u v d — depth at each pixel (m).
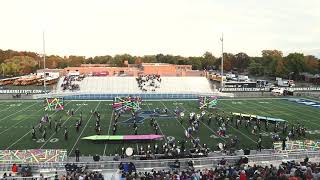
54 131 58.47
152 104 94.00
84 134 56.44
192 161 37.81
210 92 116.50
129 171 32.75
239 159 39.22
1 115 73.56
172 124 65.50
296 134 57.84
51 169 37.84
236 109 84.12
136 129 56.09
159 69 160.12
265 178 26.39
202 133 58.19
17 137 54.28
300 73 190.38
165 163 38.44
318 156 43.00
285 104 93.44
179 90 125.44
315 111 81.62
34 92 113.75
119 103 81.81
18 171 36.56
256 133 58.38
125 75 152.12
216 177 27.38
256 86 138.50
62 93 107.56
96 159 41.22
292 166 30.88
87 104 93.06
